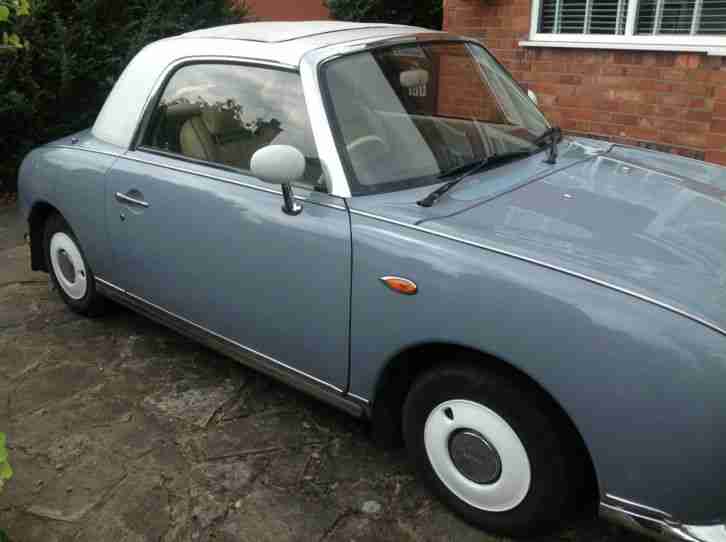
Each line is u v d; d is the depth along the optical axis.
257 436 3.19
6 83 6.50
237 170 3.11
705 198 2.82
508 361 2.23
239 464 3.00
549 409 2.26
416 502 2.75
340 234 2.62
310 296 2.76
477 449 2.45
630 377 2.01
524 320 2.18
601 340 2.05
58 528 2.68
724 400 1.94
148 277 3.57
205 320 3.34
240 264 3.01
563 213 2.58
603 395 2.06
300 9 9.87
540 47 6.53
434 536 2.57
